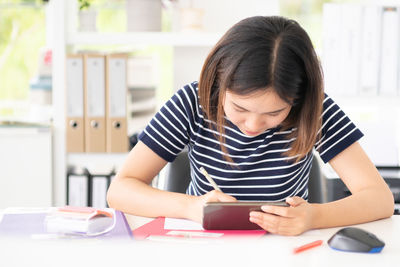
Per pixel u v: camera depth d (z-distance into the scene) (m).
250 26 1.07
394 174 2.05
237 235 1.05
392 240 1.05
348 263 0.89
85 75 2.11
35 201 2.15
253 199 1.34
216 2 2.30
